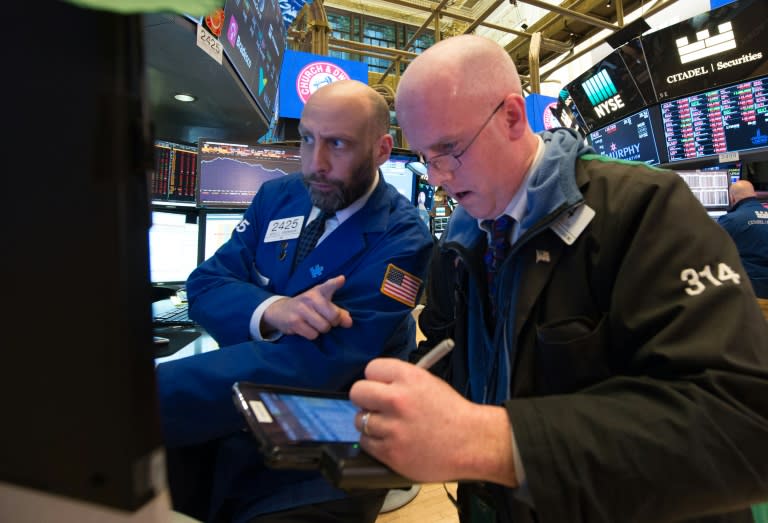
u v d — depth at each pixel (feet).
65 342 0.60
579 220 1.90
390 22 19.80
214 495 2.84
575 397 1.48
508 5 17.71
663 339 1.51
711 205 7.59
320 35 9.27
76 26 0.56
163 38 3.01
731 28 5.41
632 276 1.70
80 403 0.60
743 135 5.74
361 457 1.26
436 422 1.28
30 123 0.59
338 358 2.66
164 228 5.35
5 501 0.66
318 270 3.24
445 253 2.78
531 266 1.99
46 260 0.59
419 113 1.96
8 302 0.61
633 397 1.46
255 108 4.90
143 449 0.59
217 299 3.23
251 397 1.59
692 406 1.32
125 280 0.57
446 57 1.94
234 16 3.83
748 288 1.54
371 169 3.27
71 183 0.57
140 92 0.58
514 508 1.83
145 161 0.59
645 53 6.19
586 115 7.52
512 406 1.42
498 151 2.02
